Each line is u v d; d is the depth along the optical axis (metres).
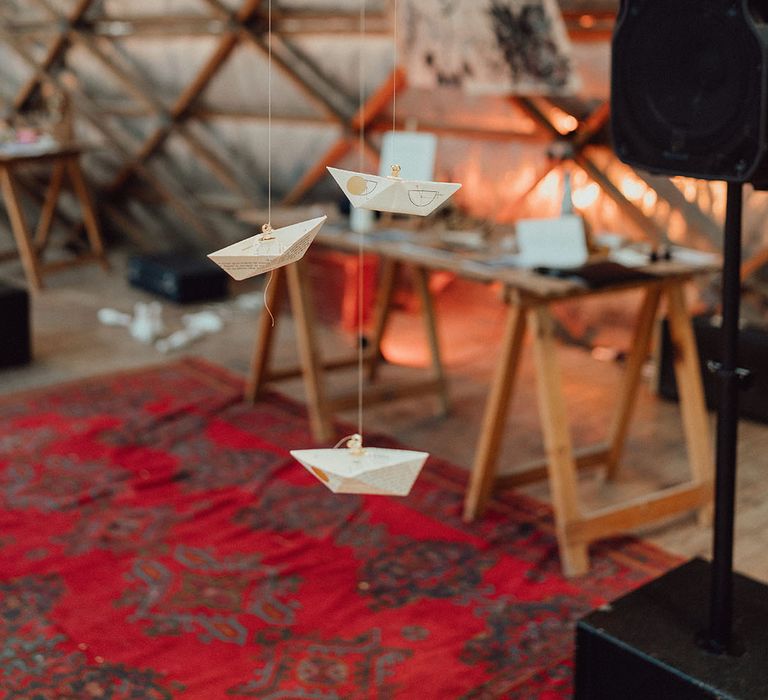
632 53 2.08
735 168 1.95
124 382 4.77
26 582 2.96
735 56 1.89
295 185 6.56
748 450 4.02
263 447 4.02
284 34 5.77
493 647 2.68
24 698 2.44
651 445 4.09
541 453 4.02
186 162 7.05
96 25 6.88
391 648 2.67
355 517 3.44
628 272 3.20
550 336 3.13
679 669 2.06
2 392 4.60
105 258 7.08
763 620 2.25
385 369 5.03
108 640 2.68
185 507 3.49
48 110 7.41
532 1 3.82
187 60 6.46
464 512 3.48
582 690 2.25
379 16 5.13
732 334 2.11
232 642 2.69
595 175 4.96
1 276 6.92
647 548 3.26
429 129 5.58
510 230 3.96
